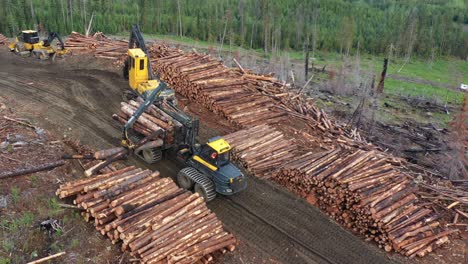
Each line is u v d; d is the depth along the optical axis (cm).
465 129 2789
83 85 2870
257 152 2122
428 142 3005
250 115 2516
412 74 6419
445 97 4881
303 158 2058
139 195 1599
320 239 1647
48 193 1697
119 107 2569
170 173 1962
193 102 2694
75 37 3756
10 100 2523
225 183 1703
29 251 1426
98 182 1642
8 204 1602
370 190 1717
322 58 7212
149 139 1897
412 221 1689
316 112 2742
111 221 1530
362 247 1630
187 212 1556
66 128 2253
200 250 1440
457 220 1820
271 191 1911
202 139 2272
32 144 2017
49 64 3281
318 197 1839
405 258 1590
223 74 2839
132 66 2481
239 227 1667
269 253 1551
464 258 1616
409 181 1878
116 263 1406
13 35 6431
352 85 4653
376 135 3019
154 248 1398
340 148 2125
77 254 1432
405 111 4000
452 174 2402
